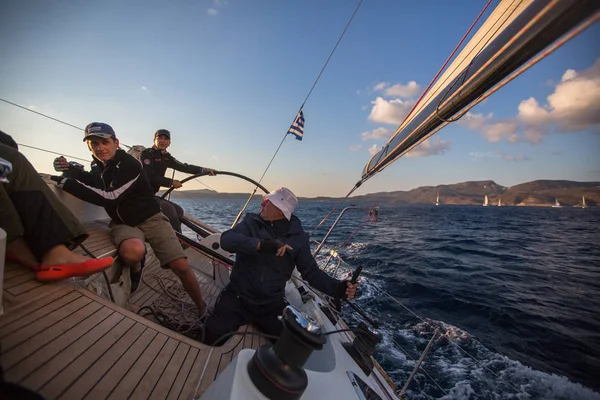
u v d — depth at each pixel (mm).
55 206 1508
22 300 1257
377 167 3180
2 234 1057
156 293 2777
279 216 2189
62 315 1313
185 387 1328
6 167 993
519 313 5531
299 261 2152
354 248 10867
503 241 15219
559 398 3338
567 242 15328
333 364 1672
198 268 3895
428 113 2090
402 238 14453
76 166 2932
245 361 1059
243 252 1977
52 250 1425
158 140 3920
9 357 1004
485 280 7621
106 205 2150
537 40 1144
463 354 4078
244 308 2113
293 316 984
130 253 2109
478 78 1539
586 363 4016
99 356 1239
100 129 2104
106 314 1479
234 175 4156
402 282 6934
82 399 1044
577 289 7211
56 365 1091
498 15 1493
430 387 3410
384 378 2111
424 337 4457
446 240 14617
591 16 868
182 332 2068
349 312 5145
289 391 934
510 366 3879
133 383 1218
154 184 3701
